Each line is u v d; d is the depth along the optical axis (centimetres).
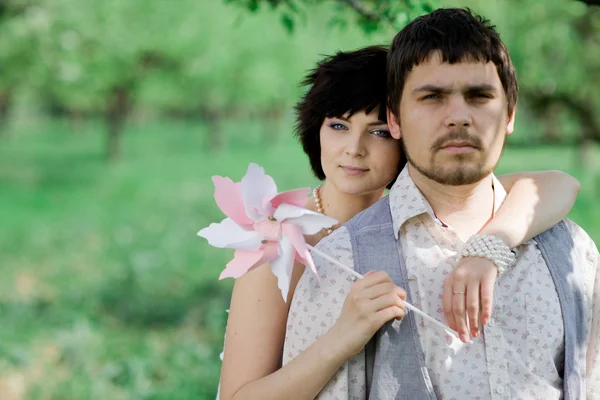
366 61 245
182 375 779
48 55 1995
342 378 201
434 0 363
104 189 2433
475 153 199
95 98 2894
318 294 206
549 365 204
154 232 1630
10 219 1872
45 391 747
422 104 201
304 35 2708
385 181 251
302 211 192
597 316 221
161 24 2453
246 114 6412
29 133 5509
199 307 1064
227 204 197
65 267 1333
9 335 911
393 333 201
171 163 3266
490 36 203
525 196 222
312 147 271
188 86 2992
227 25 2616
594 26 963
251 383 211
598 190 1928
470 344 200
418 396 197
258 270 225
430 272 205
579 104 941
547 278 210
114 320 1012
